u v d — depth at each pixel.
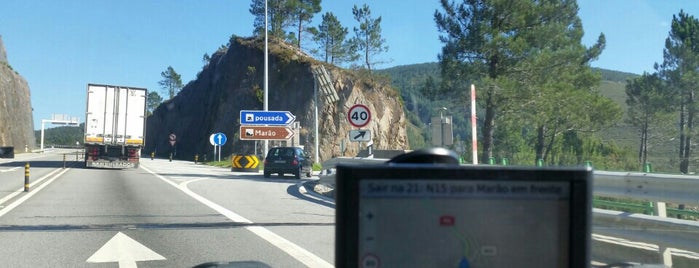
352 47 66.06
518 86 27.09
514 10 27.86
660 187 7.72
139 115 35.00
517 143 38.81
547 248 2.89
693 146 35.56
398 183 2.83
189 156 79.94
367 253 2.79
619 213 7.93
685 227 6.80
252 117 36.09
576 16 31.11
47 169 31.75
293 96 61.00
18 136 93.12
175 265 8.02
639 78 39.38
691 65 36.41
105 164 34.09
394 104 63.09
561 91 28.19
